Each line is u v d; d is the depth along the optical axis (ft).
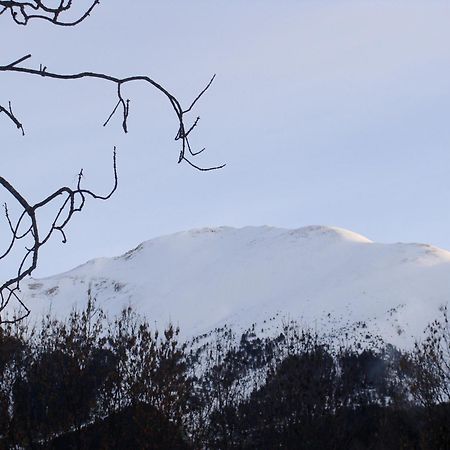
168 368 154.81
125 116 24.22
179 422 149.07
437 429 157.58
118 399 151.74
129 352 156.35
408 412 179.22
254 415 172.65
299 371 181.06
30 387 144.46
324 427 173.37
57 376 148.05
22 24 23.04
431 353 168.25
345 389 183.11
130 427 150.41
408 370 173.88
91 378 151.74
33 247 22.72
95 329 160.66
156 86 24.38
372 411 182.50
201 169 24.89
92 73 23.95
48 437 142.92
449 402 162.30
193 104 24.63
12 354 137.18
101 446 145.48
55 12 23.11
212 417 167.02
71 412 146.61
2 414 139.23
